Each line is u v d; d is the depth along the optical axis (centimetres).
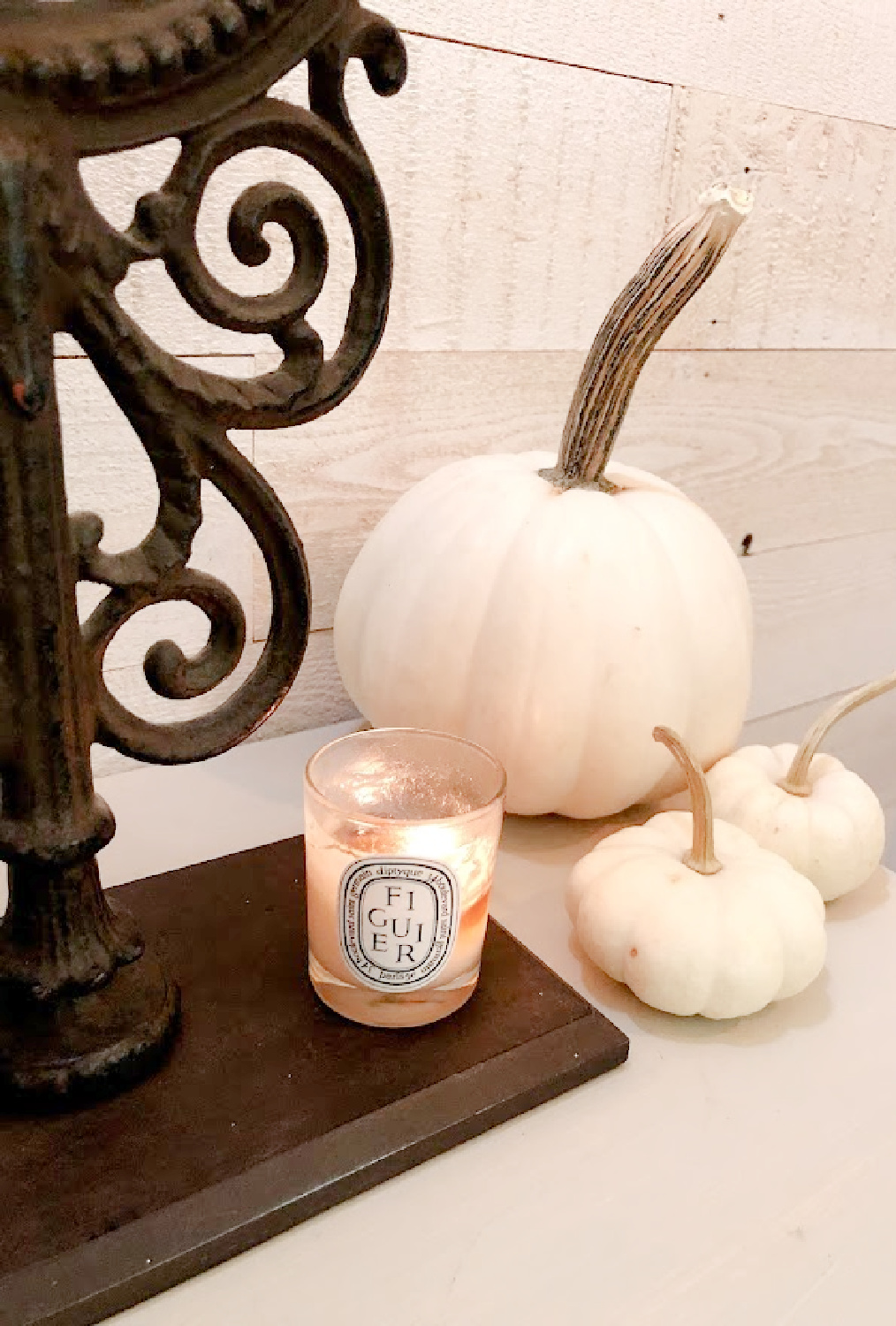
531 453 70
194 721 45
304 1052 47
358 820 46
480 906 48
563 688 59
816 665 108
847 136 86
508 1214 43
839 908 60
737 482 92
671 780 66
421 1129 45
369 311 43
